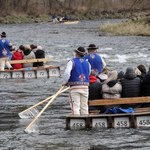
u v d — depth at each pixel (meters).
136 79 32.34
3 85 51.22
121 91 32.28
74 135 29.30
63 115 35.44
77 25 174.50
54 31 143.25
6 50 57.12
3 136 29.47
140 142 27.52
